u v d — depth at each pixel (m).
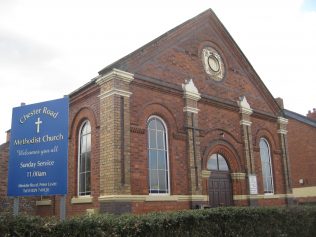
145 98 12.88
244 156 16.52
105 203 11.28
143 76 12.96
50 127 8.75
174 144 13.48
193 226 8.01
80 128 13.83
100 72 12.32
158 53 13.89
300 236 11.60
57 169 8.44
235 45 17.80
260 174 17.33
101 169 11.78
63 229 6.06
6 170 14.87
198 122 14.65
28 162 8.77
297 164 25.27
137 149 12.13
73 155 13.73
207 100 15.27
